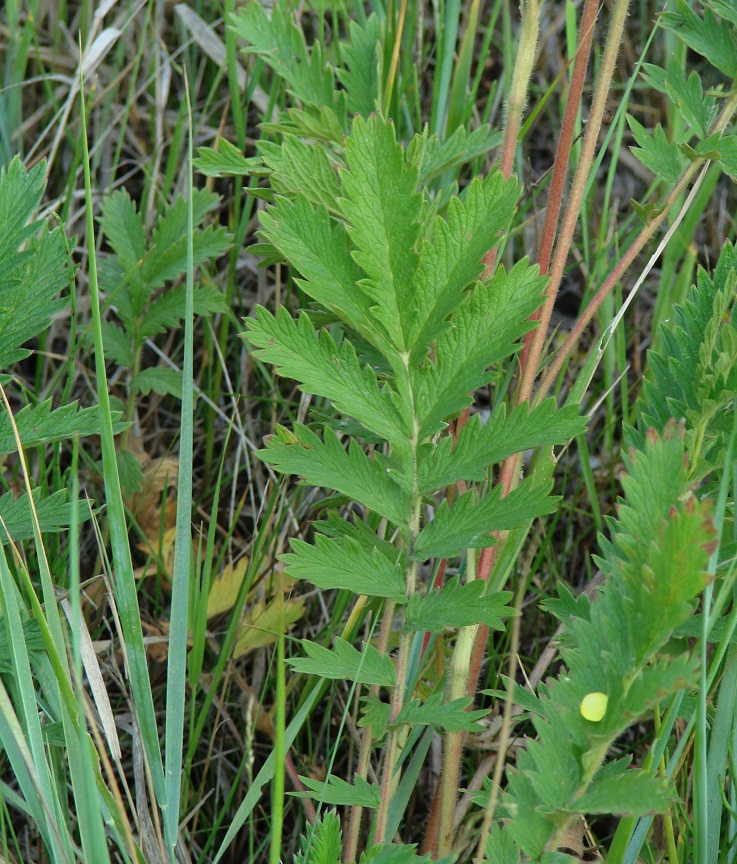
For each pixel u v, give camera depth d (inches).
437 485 19.8
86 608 25.6
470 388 19.6
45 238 21.3
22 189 21.2
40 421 21.1
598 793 18.3
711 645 21.5
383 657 20.1
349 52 23.8
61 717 20.8
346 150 19.0
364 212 19.1
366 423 19.7
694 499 17.4
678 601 17.6
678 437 18.0
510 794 19.1
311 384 19.6
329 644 24.7
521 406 19.5
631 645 18.0
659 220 21.4
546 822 18.7
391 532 24.2
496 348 19.5
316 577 19.8
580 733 18.2
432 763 25.1
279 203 19.5
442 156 23.4
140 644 20.6
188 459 20.7
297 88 23.6
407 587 20.0
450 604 19.7
